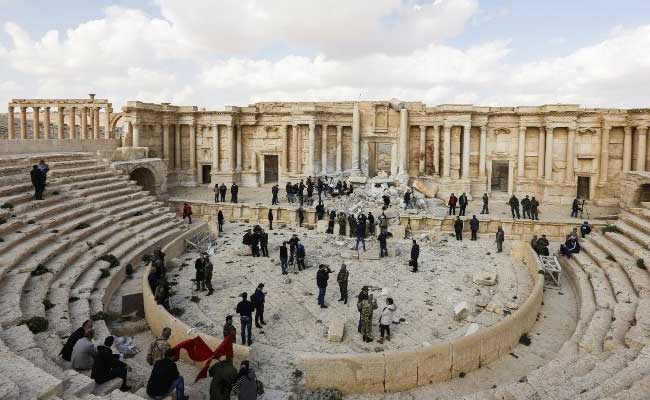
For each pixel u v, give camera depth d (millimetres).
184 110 50219
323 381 13734
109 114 55000
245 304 16516
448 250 30266
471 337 14875
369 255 27734
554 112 41625
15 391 9414
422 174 46656
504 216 36531
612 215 35812
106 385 12188
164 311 16531
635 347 14500
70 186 28547
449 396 13727
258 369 15039
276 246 30453
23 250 19094
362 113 47281
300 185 38031
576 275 23453
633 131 41000
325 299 21297
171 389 12094
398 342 17078
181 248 28422
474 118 44469
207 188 49875
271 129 50625
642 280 20359
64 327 15047
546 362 15766
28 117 65062
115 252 23516
